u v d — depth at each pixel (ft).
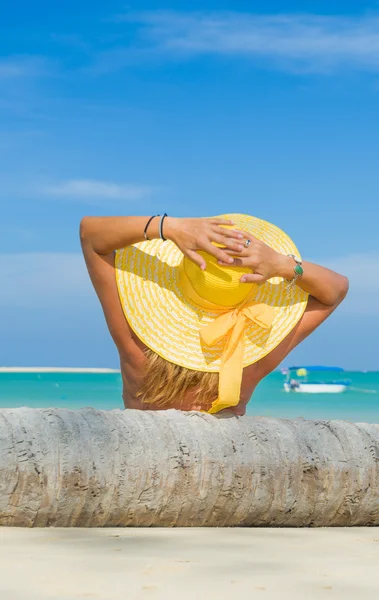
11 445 9.86
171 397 12.42
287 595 6.93
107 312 12.56
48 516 10.03
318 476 11.15
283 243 12.95
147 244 12.96
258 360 12.59
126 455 10.28
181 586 7.14
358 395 131.75
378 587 7.32
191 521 10.78
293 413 85.87
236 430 11.10
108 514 10.31
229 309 12.31
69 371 329.72
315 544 9.55
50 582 7.17
